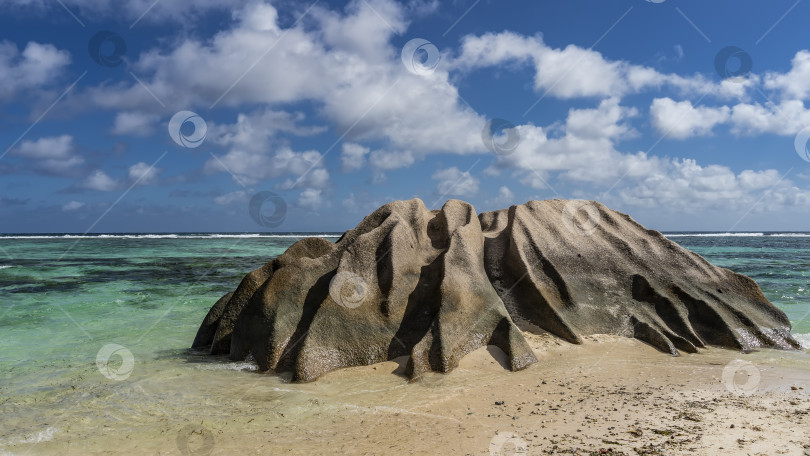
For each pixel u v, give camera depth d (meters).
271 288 7.71
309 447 4.68
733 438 4.64
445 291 7.63
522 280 8.74
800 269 20.39
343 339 7.15
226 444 4.76
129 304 12.65
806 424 4.99
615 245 9.80
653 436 4.73
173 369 7.17
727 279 9.38
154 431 5.08
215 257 26.70
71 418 5.44
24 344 8.77
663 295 8.89
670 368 7.16
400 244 8.21
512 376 6.82
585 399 5.90
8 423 5.31
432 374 6.77
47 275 18.16
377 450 4.58
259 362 7.14
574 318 8.51
